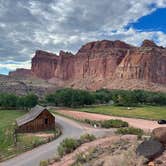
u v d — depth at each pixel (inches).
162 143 775.1
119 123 2554.1
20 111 4773.6
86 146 1183.6
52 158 1208.2
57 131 2345.0
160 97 6368.1
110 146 1016.2
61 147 1263.5
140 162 710.5
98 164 830.5
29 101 5172.2
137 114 4133.9
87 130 2391.7
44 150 1614.2
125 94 6461.6
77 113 4409.5
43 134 2386.8
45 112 2662.4
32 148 1701.5
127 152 797.2
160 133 789.2
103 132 2038.6
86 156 984.3
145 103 6387.8
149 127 2410.2
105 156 912.3
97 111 4707.2
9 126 2854.3
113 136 1280.8
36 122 2623.0
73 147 1241.4
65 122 3129.9
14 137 2159.2
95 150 1027.3
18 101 5177.2
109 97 6658.5
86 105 6092.5
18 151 1660.9
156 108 5275.6
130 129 1449.3
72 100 5900.6
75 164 955.3
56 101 5994.1
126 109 5054.1
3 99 5206.7
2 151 1759.4
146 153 738.8
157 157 724.0
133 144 925.2
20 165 1332.4
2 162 1421.0
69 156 1136.8
